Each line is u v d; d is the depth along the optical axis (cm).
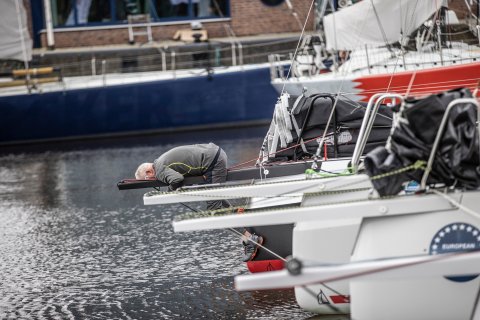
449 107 980
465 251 1012
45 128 4078
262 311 1319
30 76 4288
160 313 1352
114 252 1792
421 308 1021
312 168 1397
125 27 4688
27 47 4016
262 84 4069
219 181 1514
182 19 4734
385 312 1027
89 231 2025
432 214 1012
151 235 1930
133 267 1656
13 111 4041
